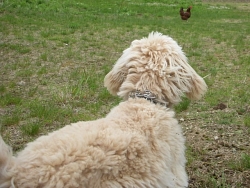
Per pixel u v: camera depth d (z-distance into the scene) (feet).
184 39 15.07
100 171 3.29
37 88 8.07
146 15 22.58
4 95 7.48
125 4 26.99
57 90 7.96
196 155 5.54
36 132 6.06
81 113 6.82
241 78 9.41
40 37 13.64
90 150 3.28
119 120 3.74
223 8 29.78
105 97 7.60
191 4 30.60
